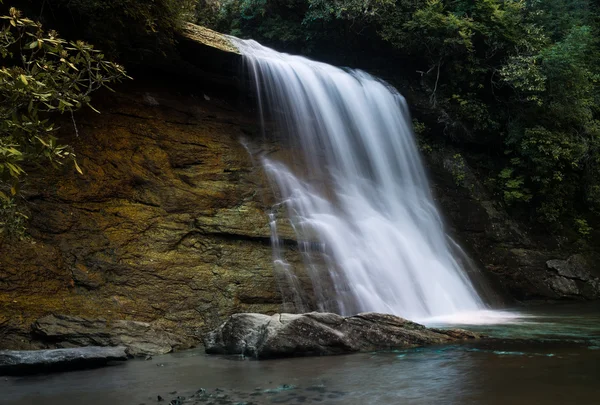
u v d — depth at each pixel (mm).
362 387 5191
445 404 4418
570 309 13562
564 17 22703
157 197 11047
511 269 16234
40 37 4551
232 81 14070
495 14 18594
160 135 12125
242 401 4855
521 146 18750
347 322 7777
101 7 10914
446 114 18609
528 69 18016
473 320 11078
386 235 13648
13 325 8031
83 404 5051
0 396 5453
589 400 4387
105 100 11820
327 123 15492
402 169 16734
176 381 5926
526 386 4898
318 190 13578
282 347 7219
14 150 3756
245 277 10406
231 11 20312
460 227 16719
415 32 18016
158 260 10008
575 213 19875
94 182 10508
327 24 18188
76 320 8336
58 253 9242
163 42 12352
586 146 19297
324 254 11781
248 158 13109
